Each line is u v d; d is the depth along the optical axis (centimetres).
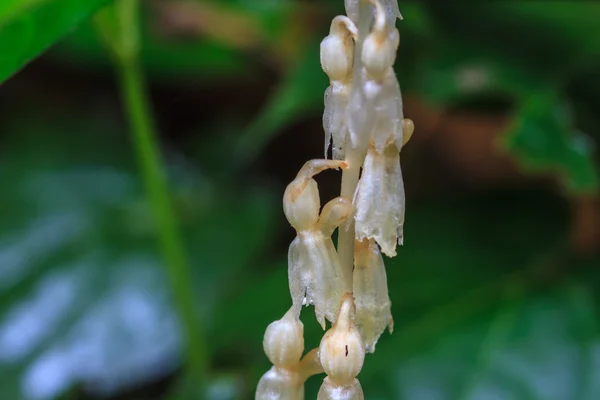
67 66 36
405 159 34
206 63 34
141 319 30
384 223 15
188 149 35
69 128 35
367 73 15
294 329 16
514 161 32
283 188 34
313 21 32
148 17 32
